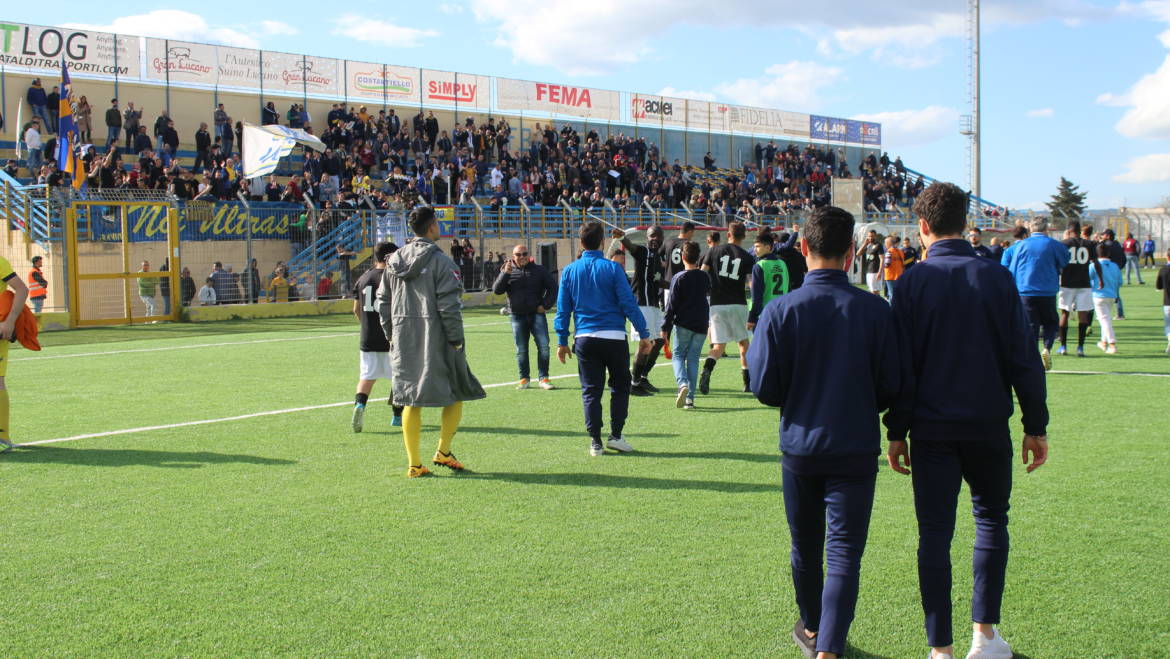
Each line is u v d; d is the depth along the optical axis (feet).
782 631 12.99
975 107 156.76
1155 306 73.87
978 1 155.43
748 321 34.58
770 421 29.14
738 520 18.17
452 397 21.61
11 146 93.25
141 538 17.30
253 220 78.89
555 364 44.45
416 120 113.91
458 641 12.69
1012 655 12.21
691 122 154.20
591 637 12.81
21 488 21.01
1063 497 19.36
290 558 16.12
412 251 21.39
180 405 32.68
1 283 24.63
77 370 42.52
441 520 18.35
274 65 111.04
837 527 11.44
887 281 70.08
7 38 92.68
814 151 163.84
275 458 24.12
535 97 135.03
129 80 100.48
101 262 68.95
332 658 12.19
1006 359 11.71
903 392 11.72
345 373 41.55
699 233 106.32
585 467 22.88
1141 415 28.45
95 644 12.64
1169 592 14.28
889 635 12.94
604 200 111.96
